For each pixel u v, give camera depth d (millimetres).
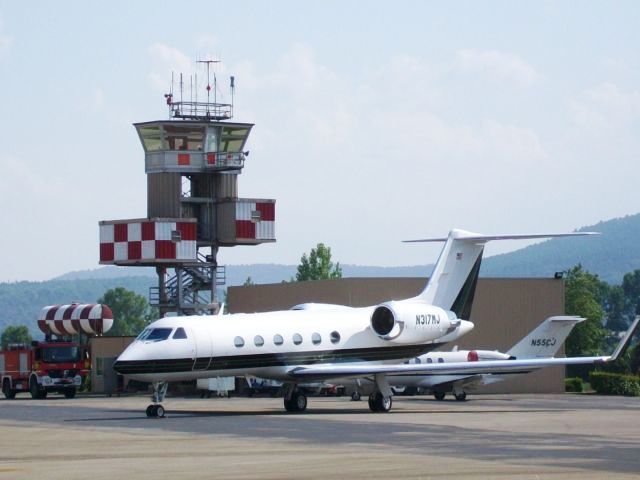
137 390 99500
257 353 61812
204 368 60094
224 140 102750
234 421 54719
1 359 92438
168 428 50000
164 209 100812
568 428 50375
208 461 35719
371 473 32500
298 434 46219
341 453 38156
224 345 60531
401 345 67250
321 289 94375
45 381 88688
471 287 70562
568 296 186875
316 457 36812
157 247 97500
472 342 95375
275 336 62719
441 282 69312
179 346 58969
